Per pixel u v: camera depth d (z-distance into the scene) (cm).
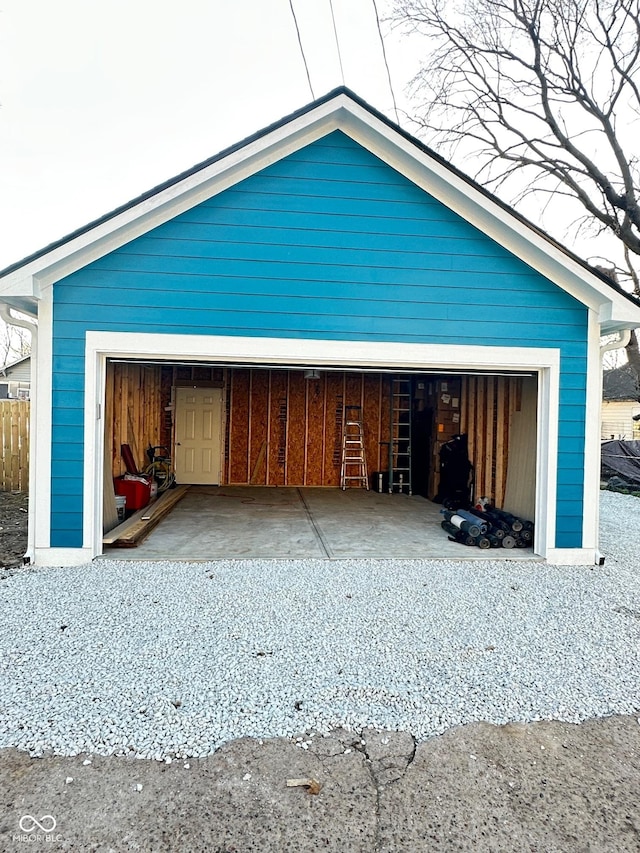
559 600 405
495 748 220
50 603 370
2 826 171
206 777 196
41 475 461
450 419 855
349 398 1057
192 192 470
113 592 394
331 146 489
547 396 515
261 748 214
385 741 222
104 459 565
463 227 501
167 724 227
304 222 486
